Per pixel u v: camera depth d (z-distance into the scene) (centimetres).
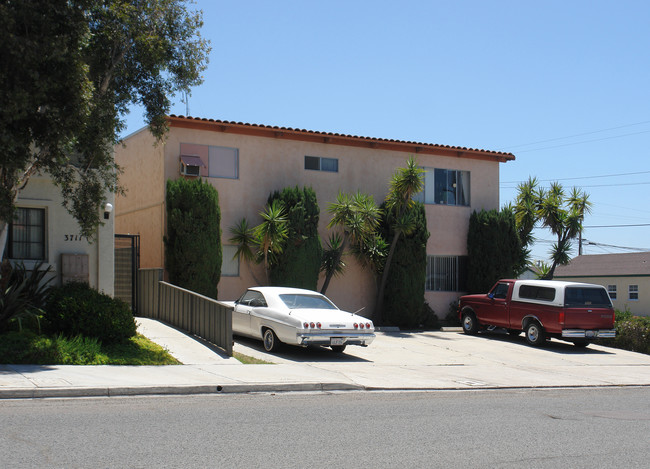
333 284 2180
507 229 2366
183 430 702
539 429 790
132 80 1396
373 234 2117
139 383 974
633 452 679
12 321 1227
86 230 1304
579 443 716
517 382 1262
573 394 1152
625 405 1023
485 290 2345
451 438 719
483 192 2494
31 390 873
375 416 838
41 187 1520
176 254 1825
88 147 1238
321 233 2172
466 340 1945
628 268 4197
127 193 2234
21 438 639
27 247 1510
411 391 1107
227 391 1006
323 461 598
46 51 1075
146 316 1766
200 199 1841
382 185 2294
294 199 2011
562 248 2631
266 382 1058
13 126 1094
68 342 1182
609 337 1820
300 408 880
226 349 1330
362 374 1233
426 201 2373
